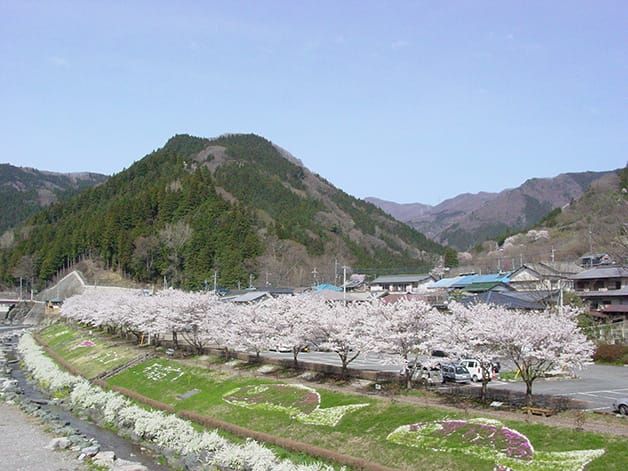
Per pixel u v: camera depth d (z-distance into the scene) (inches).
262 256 4877.0
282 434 1288.1
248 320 2006.6
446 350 1323.8
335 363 1937.7
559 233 4800.7
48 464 1213.7
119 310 3009.4
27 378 2452.0
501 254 4869.6
